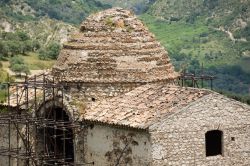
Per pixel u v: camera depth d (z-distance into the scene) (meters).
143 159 41.09
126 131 42.38
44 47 149.38
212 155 42.88
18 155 47.25
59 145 49.75
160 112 41.66
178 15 171.00
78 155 46.09
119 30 48.22
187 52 145.75
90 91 47.22
